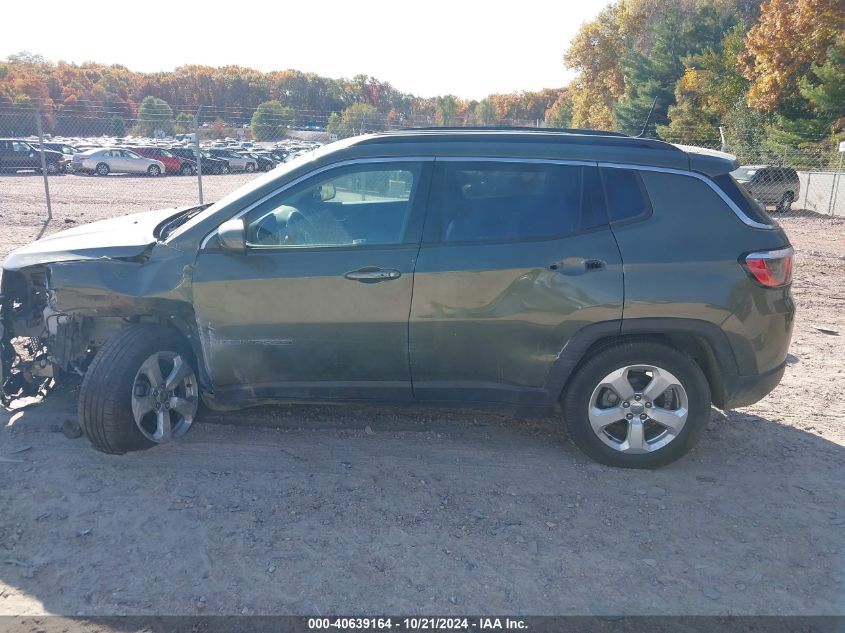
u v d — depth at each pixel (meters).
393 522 3.60
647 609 3.03
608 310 3.99
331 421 4.73
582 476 4.12
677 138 37.62
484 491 3.93
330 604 3.00
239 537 3.43
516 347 4.06
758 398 4.24
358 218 4.11
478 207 4.09
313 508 3.70
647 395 4.12
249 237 4.10
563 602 3.06
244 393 4.19
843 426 4.98
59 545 3.33
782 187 23.94
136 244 4.23
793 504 3.90
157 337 4.09
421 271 3.99
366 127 20.58
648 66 46.97
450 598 3.06
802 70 34.06
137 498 3.73
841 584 3.23
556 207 4.08
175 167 36.25
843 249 14.27
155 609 2.94
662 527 3.64
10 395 4.59
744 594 3.14
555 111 73.69
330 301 4.02
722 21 46.06
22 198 19.73
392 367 4.12
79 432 4.34
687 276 3.99
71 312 4.16
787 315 4.17
